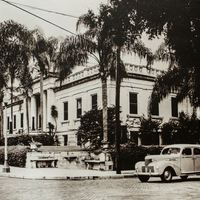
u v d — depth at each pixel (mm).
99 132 32500
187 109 43312
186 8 11242
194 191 14969
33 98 51969
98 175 22906
